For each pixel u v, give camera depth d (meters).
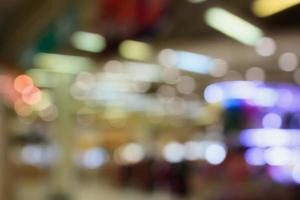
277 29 10.02
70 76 13.68
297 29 9.90
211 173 7.55
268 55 13.73
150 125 19.72
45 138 15.95
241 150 8.05
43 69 12.77
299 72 16.61
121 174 14.80
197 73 16.39
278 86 16.84
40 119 18.03
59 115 13.41
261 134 9.20
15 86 12.20
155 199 12.15
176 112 19.55
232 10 7.78
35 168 14.98
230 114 9.13
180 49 12.05
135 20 5.36
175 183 10.77
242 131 8.80
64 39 8.00
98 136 20.00
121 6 5.14
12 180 10.49
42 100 16.72
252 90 14.05
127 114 21.11
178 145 13.22
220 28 9.30
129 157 16.34
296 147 9.91
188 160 10.84
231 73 16.45
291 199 6.54
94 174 17.50
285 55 13.77
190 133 15.12
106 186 15.12
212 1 7.38
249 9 7.75
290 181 6.71
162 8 5.32
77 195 13.18
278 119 11.87
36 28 7.94
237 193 6.75
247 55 13.72
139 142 18.92
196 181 8.77
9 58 9.84
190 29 8.99
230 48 12.45
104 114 21.33
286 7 7.14
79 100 19.38
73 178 13.05
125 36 6.25
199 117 16.91
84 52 10.89
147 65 14.52
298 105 16.62
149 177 12.67
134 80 17.61
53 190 12.78
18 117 15.69
